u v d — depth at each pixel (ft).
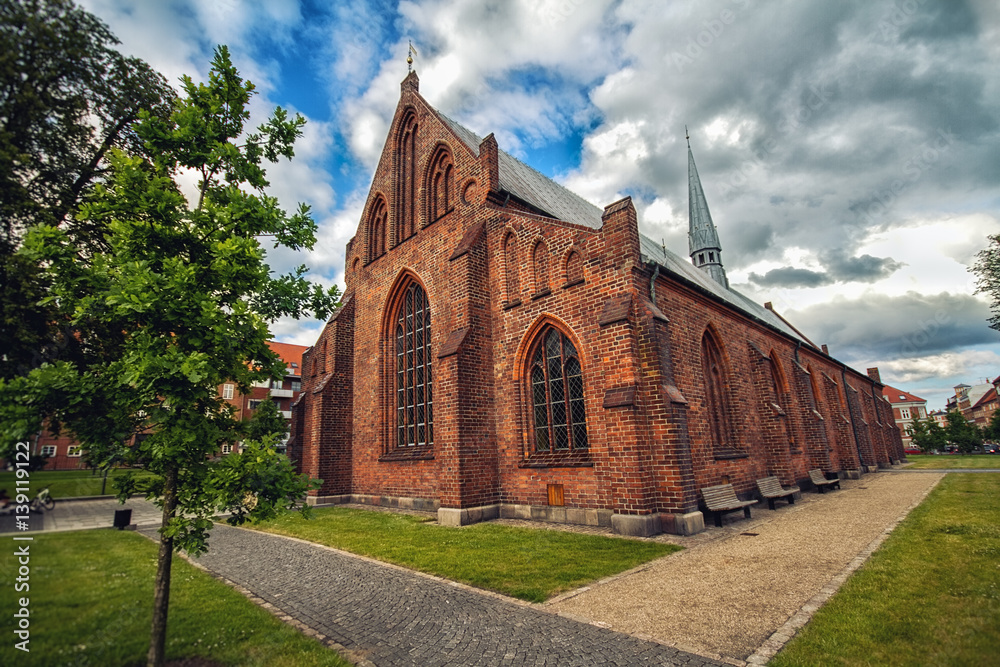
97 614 16.84
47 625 14.66
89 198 16.53
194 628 19.85
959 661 15.78
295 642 18.92
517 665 17.34
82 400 14.19
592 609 22.44
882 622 19.22
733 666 16.47
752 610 21.54
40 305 14.30
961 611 19.77
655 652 17.79
